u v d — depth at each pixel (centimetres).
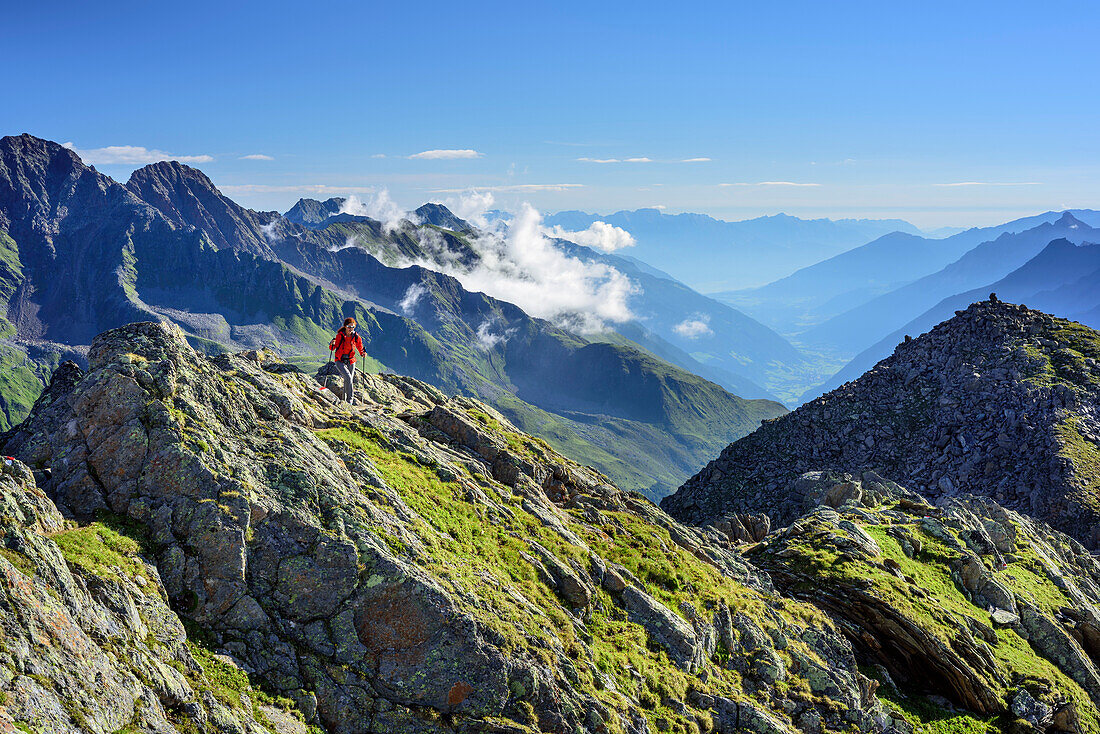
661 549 3969
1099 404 9419
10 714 1418
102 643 1748
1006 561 5859
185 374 2648
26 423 2559
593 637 2888
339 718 2117
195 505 2261
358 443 3300
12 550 1736
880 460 9838
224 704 1898
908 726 3669
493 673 2311
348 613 2277
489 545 2994
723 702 2964
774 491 9569
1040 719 4038
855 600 4516
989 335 11356
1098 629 4994
